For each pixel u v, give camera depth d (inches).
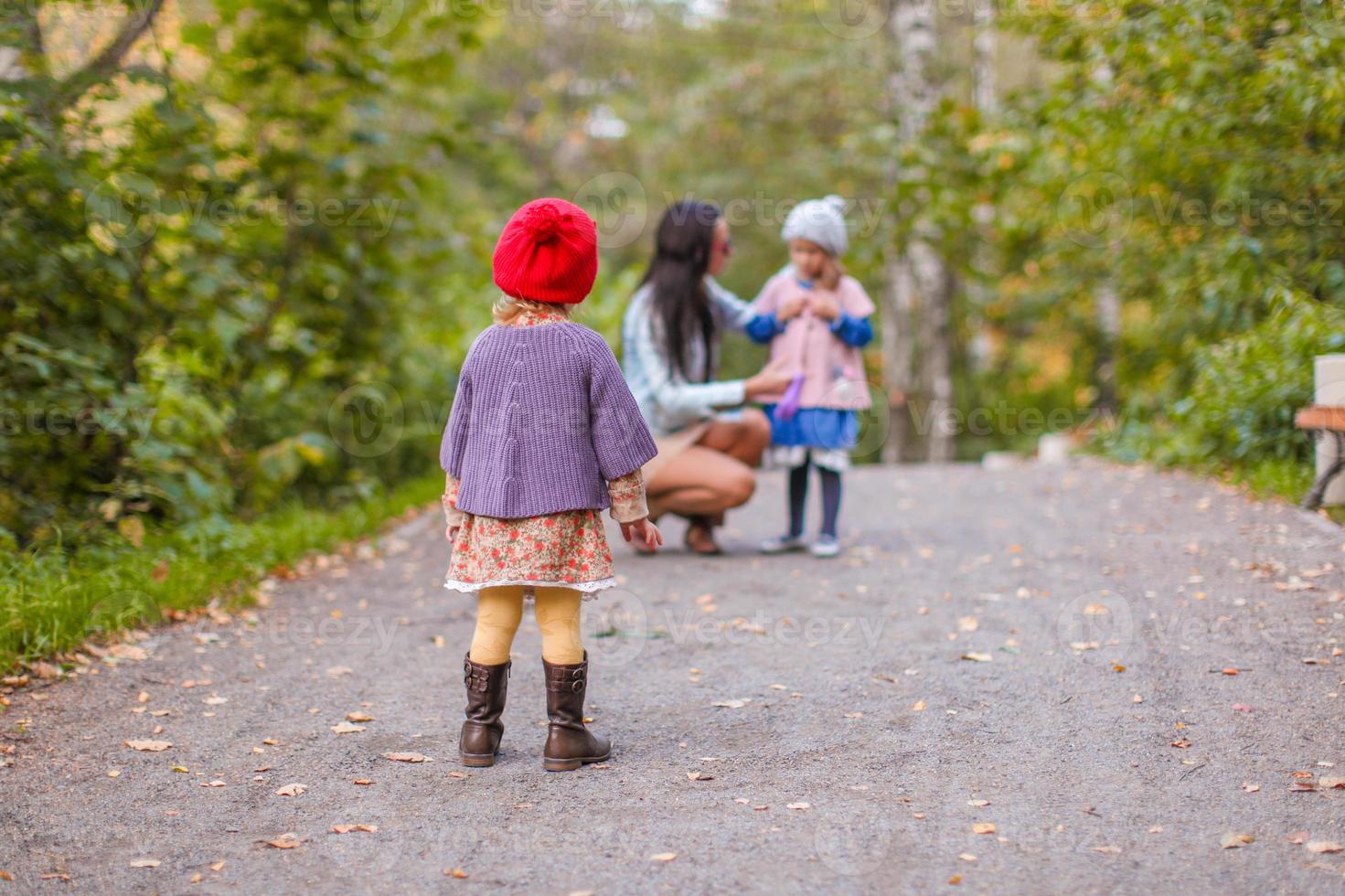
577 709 122.2
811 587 199.0
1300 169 252.8
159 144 231.5
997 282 469.7
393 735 132.8
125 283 226.2
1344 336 232.8
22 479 210.2
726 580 206.2
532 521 117.3
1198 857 96.6
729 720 135.2
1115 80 284.8
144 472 223.5
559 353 119.6
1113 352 474.0
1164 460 295.9
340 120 295.4
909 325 604.4
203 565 201.3
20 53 208.7
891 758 121.3
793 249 221.8
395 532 268.5
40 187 205.3
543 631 122.3
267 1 254.5
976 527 246.4
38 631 156.4
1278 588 174.4
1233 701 133.2
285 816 109.6
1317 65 226.7
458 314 398.6
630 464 120.6
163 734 132.5
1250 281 265.9
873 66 549.3
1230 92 248.1
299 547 231.1
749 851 99.6
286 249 286.5
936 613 178.5
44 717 136.6
